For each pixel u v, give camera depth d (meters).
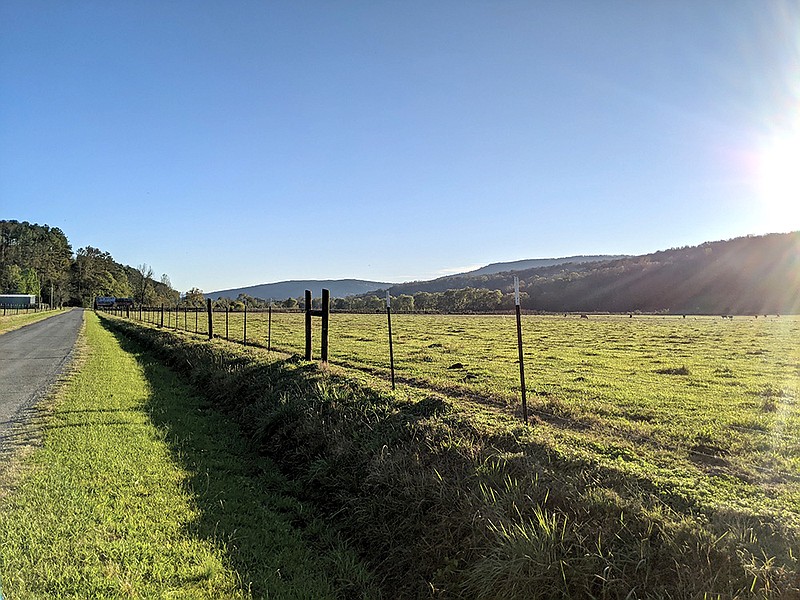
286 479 8.31
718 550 4.20
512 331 39.94
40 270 138.50
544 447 6.55
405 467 6.89
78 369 18.52
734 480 5.85
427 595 5.15
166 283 114.25
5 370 18.62
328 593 5.19
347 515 6.89
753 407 11.30
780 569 3.90
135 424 10.53
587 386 14.09
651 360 20.84
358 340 29.62
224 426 11.33
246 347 19.97
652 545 4.51
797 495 5.30
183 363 19.08
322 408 9.74
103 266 174.62
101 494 6.90
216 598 4.85
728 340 31.61
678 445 7.92
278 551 5.96
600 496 5.20
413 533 5.96
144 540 5.76
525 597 4.52
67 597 4.59
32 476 7.42
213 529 6.20
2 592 4.60
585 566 4.51
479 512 5.49
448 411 8.41
